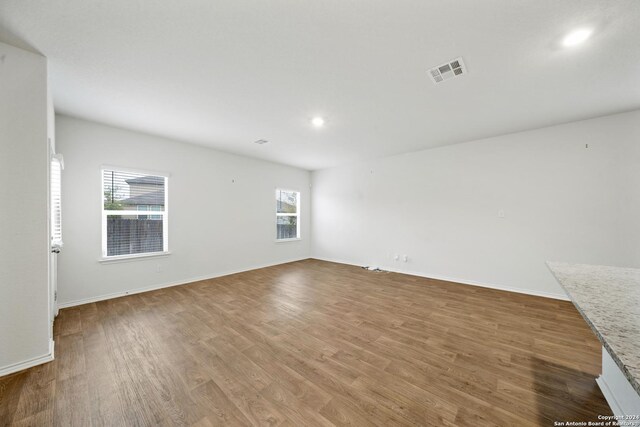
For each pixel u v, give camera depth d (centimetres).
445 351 223
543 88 253
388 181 544
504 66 215
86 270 338
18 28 172
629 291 128
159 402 162
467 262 438
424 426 144
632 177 311
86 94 266
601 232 329
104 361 206
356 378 186
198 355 216
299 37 182
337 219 638
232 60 210
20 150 191
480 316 299
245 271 531
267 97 273
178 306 330
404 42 186
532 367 199
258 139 422
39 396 166
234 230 516
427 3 151
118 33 178
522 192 385
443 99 278
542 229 369
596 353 218
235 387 176
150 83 245
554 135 359
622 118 315
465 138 417
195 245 453
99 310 314
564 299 352
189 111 310
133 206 386
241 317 296
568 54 198
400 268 525
